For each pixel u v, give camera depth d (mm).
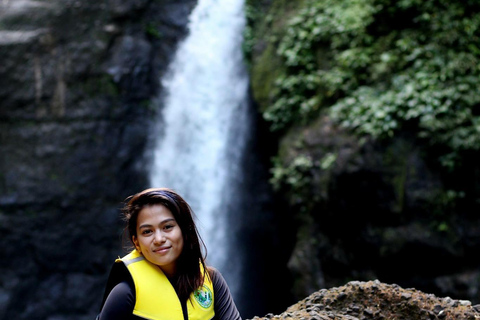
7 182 13352
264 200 12789
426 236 8555
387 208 8797
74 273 13641
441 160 8602
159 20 13984
